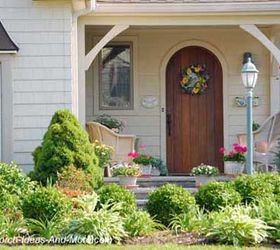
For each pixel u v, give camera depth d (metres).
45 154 10.74
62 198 8.71
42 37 11.98
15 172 9.74
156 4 12.69
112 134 13.04
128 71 14.67
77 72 12.56
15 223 8.49
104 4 12.63
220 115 14.74
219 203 9.30
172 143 14.80
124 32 14.59
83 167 10.80
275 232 8.28
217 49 14.62
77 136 10.91
